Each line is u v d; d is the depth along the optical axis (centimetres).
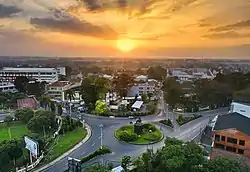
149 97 11662
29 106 9388
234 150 4884
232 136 4888
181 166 3688
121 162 4869
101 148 5588
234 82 10762
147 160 4278
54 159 5184
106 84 10562
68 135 6700
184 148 4016
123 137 6319
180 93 10025
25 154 5281
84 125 7625
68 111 9250
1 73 15988
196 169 3556
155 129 7019
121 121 8119
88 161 5103
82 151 5631
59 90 12094
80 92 10762
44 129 6662
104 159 5209
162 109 9750
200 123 7756
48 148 5675
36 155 4862
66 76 19138
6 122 7738
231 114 5834
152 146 5941
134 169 4469
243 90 10056
